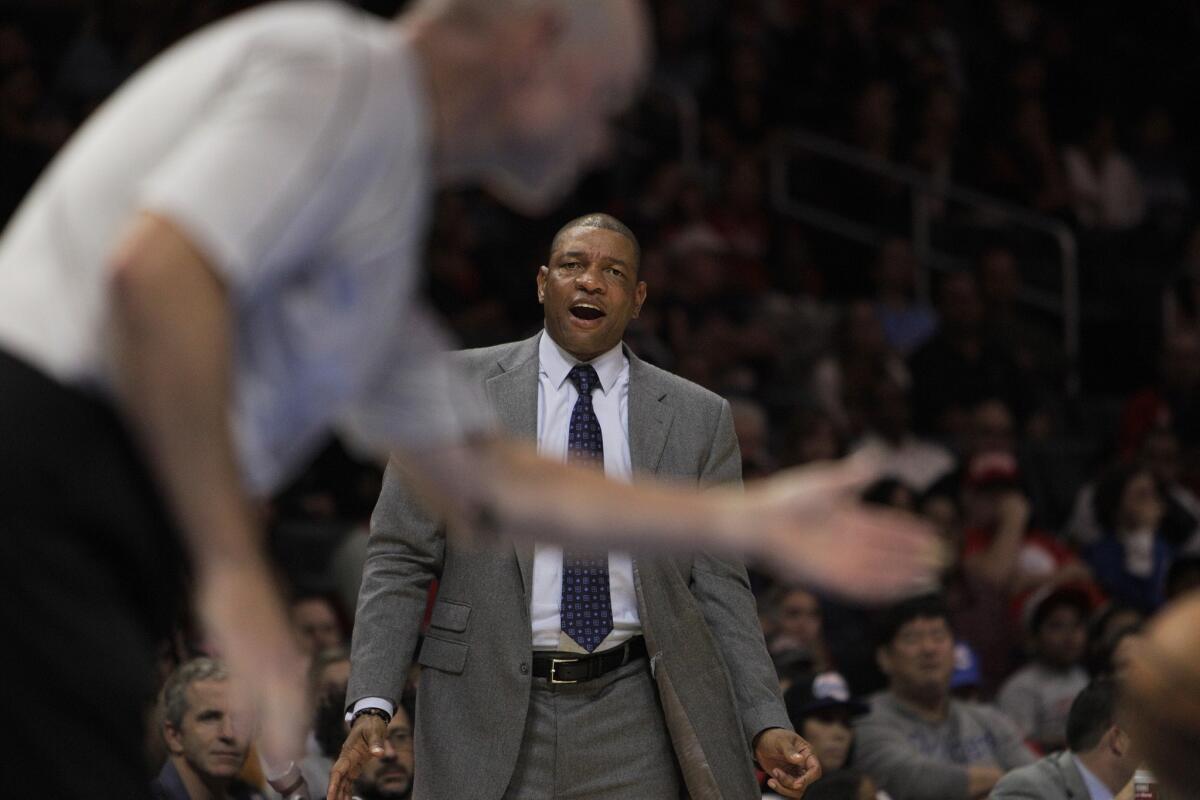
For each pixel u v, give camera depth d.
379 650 8.02
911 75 28.67
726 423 8.55
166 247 3.07
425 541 8.18
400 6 17.33
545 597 8.05
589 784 8.00
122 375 3.09
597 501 3.91
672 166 24.67
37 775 3.22
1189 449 22.20
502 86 3.53
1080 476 21.19
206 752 8.83
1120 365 26.14
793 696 11.63
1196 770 2.79
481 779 7.86
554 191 3.74
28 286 3.31
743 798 7.96
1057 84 30.48
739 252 24.11
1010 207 27.95
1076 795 10.25
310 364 3.44
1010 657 16.09
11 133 21.59
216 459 3.10
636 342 19.62
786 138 26.52
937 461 20.03
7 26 24.00
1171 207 30.47
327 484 18.12
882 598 3.64
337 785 7.80
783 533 3.64
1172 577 16.48
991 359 22.38
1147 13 32.91
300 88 3.25
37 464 3.19
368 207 3.35
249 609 3.09
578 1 3.51
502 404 8.34
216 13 23.09
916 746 12.36
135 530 3.31
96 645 3.25
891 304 24.53
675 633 8.01
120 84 22.81
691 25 28.11
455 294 21.67
